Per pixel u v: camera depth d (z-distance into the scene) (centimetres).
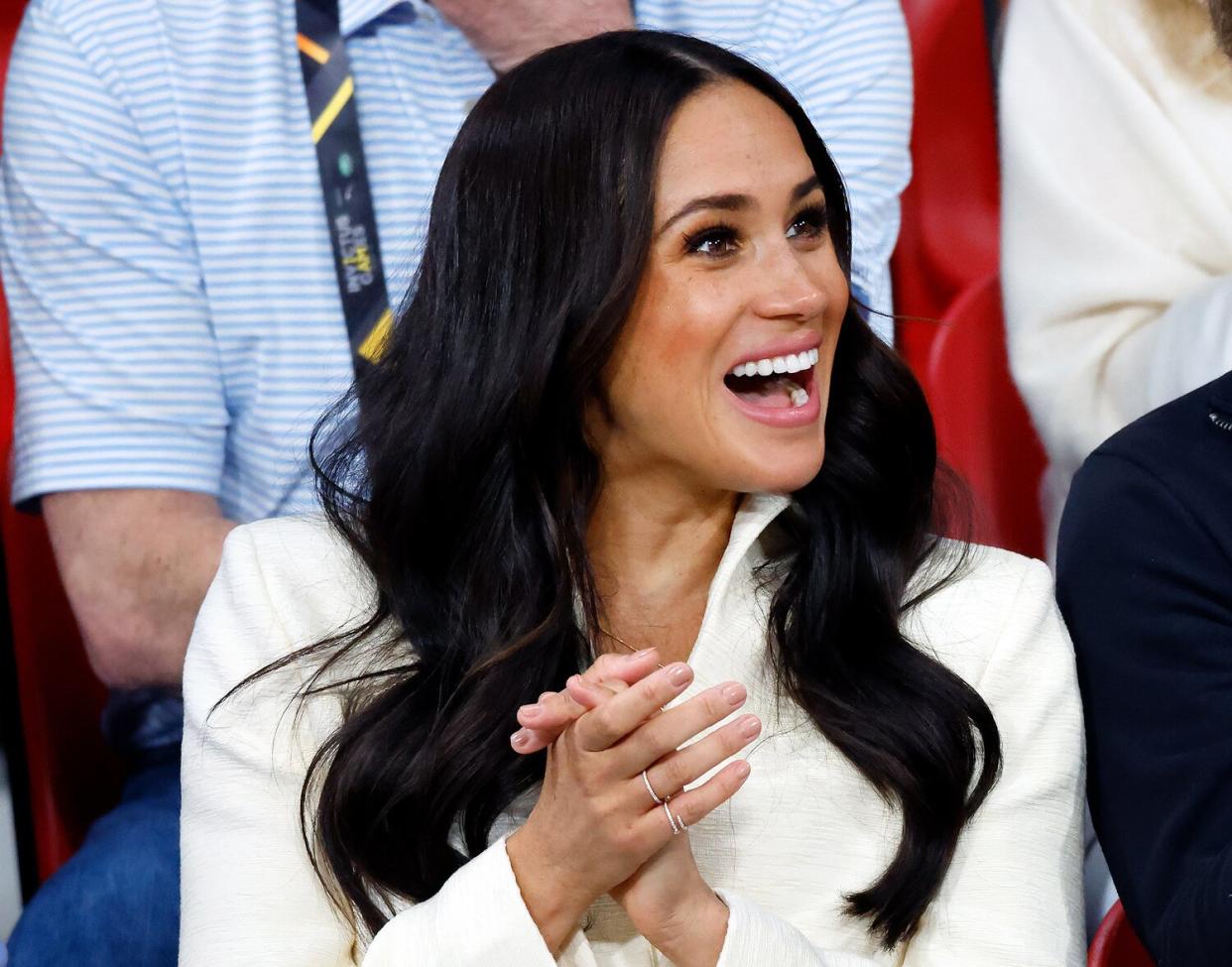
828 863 417
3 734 653
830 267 418
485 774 411
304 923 413
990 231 666
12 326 627
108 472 607
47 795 654
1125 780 429
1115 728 435
